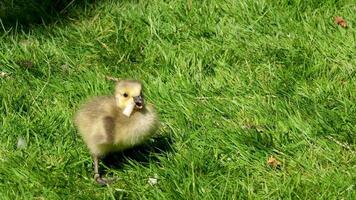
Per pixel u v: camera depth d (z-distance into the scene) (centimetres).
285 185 665
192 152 709
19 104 772
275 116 761
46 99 790
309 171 693
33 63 852
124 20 927
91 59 870
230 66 847
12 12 959
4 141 726
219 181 677
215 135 731
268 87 809
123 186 676
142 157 707
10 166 687
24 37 910
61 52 873
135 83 664
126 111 661
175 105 775
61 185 671
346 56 865
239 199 649
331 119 748
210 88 811
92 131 662
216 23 923
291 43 884
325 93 795
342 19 922
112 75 844
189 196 649
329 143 725
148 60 862
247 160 705
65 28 923
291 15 928
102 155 684
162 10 941
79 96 797
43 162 700
